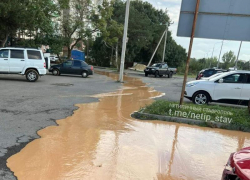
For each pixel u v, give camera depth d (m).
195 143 5.71
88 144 5.09
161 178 3.90
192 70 56.41
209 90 10.62
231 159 3.01
